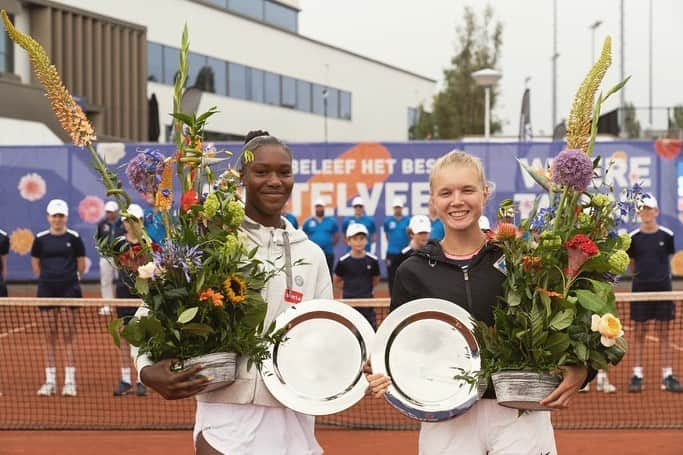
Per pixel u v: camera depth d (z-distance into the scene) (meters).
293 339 3.91
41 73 3.72
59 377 10.99
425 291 3.94
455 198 3.86
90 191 18.22
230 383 3.74
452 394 3.79
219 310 3.66
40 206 18.25
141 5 34.66
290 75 44.34
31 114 26.03
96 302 9.05
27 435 8.23
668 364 10.07
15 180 18.22
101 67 32.22
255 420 3.86
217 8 38.84
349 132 49.19
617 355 3.59
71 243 10.41
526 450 3.76
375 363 3.84
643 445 7.75
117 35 33.00
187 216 3.71
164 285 3.65
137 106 34.12
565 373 3.59
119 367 11.64
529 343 3.58
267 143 4.02
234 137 40.41
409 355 3.86
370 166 17.89
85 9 31.38
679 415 8.88
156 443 7.90
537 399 3.59
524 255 3.68
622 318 11.50
